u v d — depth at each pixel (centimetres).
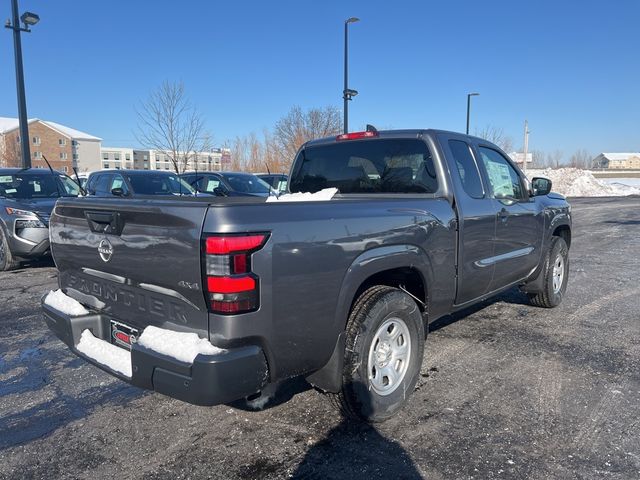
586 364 435
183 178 1176
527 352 464
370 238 311
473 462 288
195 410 356
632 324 550
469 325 545
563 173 4181
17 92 1407
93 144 8544
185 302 264
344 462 290
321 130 3136
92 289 334
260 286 254
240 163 4006
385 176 432
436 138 408
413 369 353
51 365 442
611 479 272
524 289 591
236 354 251
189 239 252
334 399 325
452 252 389
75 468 288
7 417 349
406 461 290
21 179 938
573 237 1349
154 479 277
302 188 493
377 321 317
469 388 387
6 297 674
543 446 305
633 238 1316
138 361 267
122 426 335
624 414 344
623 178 6719
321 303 284
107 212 298
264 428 329
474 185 431
